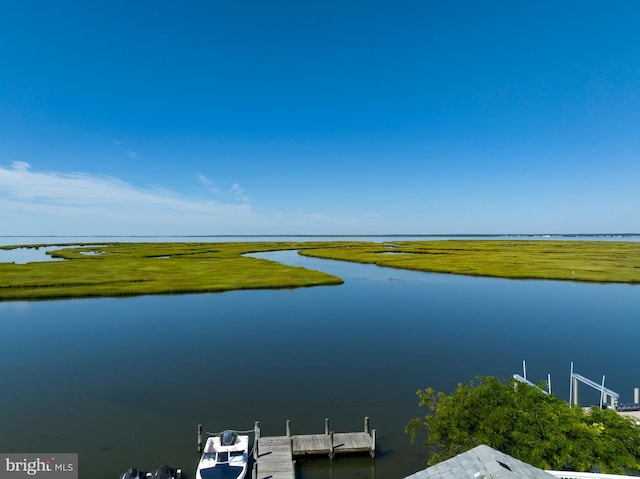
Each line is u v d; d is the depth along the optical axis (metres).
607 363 41.69
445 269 106.56
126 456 25.14
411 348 45.97
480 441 20.56
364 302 69.62
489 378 24.73
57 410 31.09
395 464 24.78
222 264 119.81
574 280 90.25
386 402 32.56
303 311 63.34
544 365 41.00
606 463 18.78
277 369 39.56
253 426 28.91
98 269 104.81
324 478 23.72
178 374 38.19
